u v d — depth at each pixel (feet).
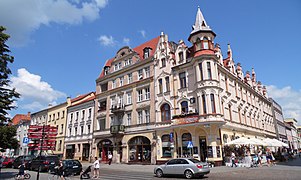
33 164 92.58
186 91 101.96
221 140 92.27
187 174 57.36
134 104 120.98
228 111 106.11
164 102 108.37
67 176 67.92
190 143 81.76
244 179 52.13
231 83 117.19
